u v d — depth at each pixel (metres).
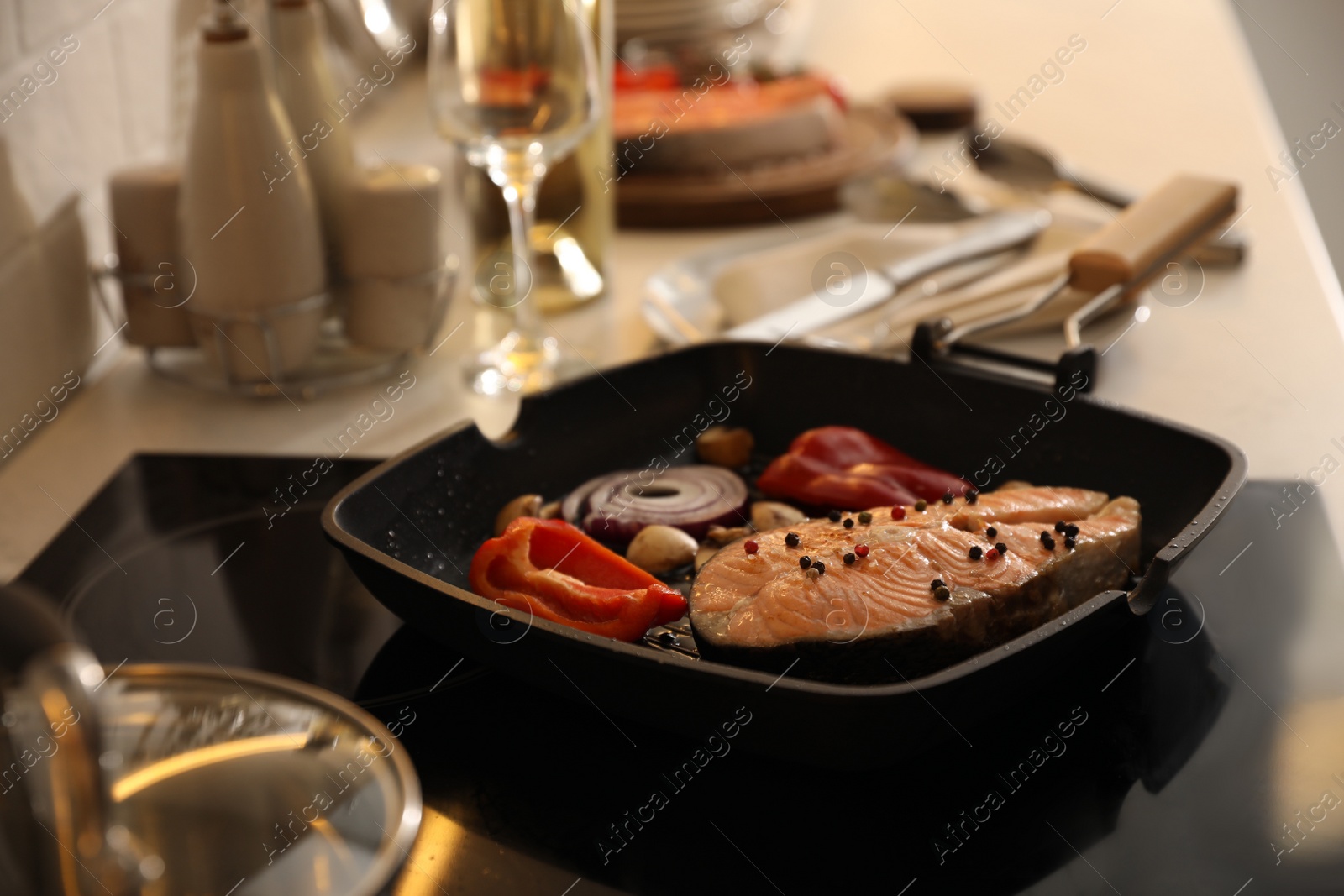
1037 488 0.75
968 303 1.07
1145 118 1.60
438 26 0.94
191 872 0.45
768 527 0.76
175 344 1.01
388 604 0.65
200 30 0.90
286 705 0.51
